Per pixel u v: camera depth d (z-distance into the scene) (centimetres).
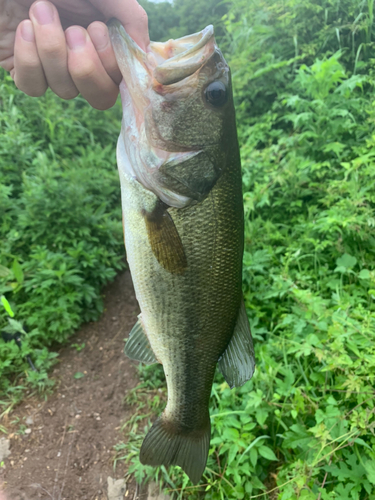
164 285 26
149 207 25
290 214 59
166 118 24
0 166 71
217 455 36
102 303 64
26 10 22
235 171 26
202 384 29
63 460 44
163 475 39
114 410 49
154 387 50
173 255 25
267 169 62
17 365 52
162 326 27
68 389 52
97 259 65
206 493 37
